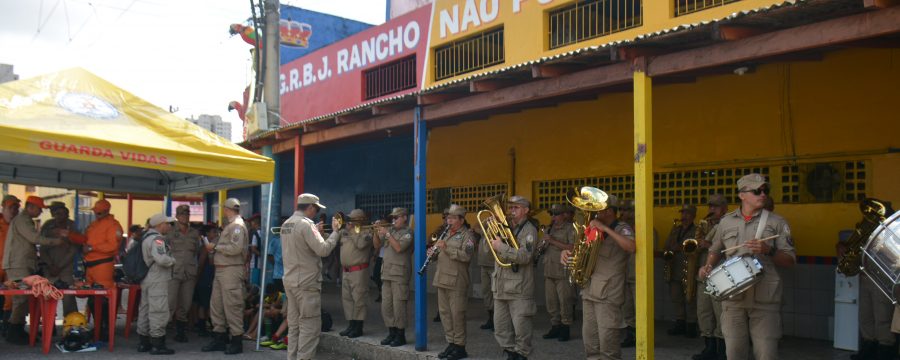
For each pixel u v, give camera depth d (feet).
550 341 26.81
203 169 27.76
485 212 24.64
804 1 14.85
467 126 41.39
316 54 58.08
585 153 34.42
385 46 50.03
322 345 29.76
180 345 29.73
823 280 25.95
